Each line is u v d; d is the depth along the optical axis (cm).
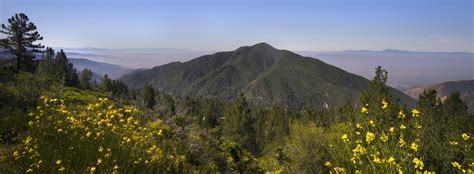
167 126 1341
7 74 3000
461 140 557
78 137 653
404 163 434
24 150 605
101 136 664
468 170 449
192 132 1661
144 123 928
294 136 1816
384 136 458
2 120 888
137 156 651
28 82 1992
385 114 531
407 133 511
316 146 1577
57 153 586
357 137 513
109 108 768
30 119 852
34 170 540
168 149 880
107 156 583
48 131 677
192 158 1224
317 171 1416
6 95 1608
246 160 2134
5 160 589
